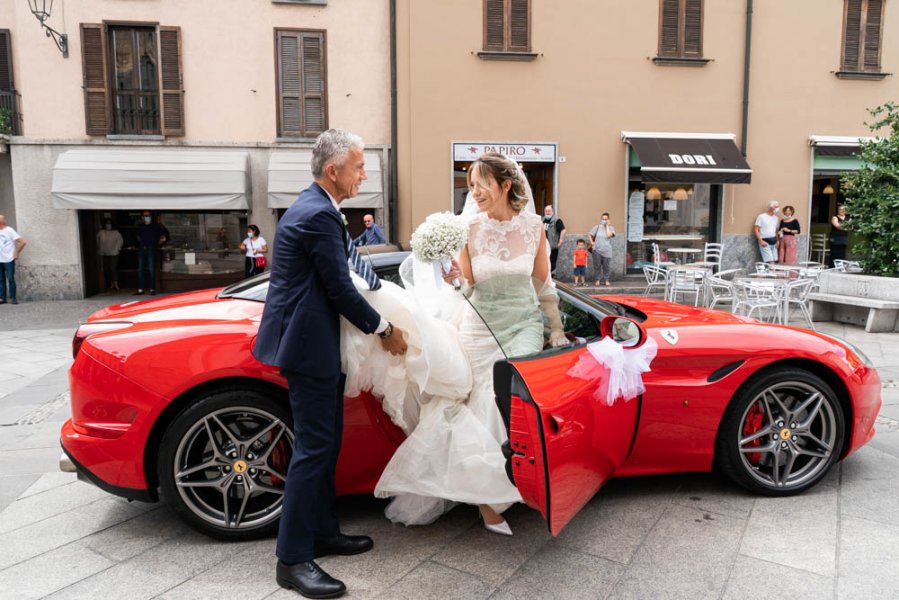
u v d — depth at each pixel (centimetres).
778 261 1384
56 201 1166
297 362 238
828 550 270
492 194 276
